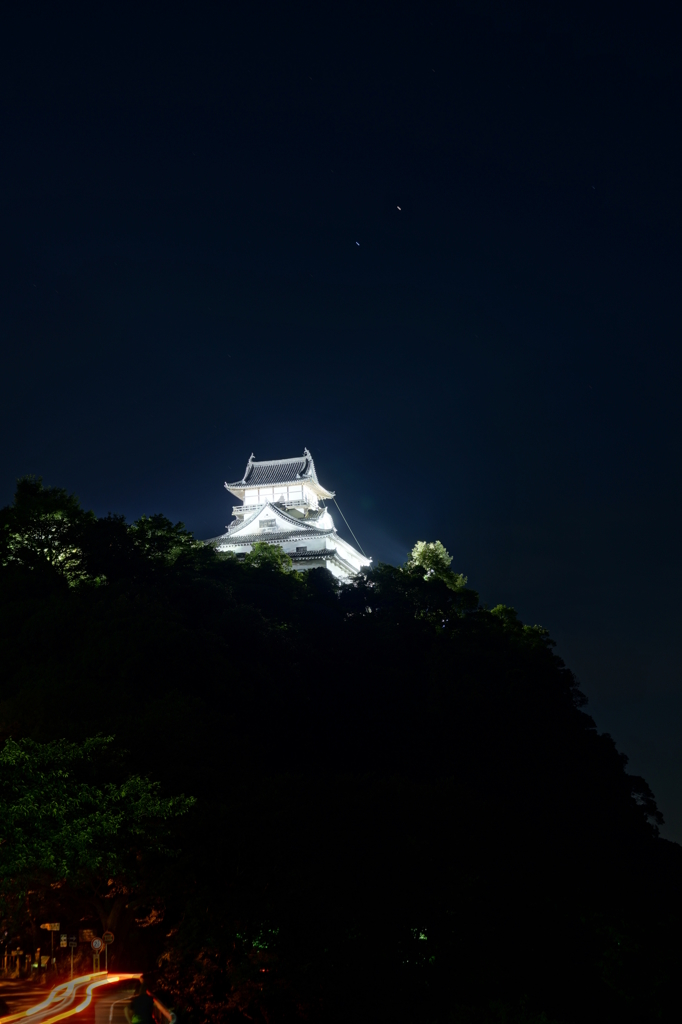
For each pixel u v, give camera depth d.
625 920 40.69
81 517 73.44
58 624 56.53
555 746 67.94
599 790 66.56
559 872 44.06
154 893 32.78
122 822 33.66
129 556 71.44
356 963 31.41
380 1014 30.67
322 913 32.03
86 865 32.12
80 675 52.75
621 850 57.66
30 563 68.81
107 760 37.56
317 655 68.62
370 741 66.38
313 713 64.69
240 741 46.47
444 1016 31.80
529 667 76.19
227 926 30.81
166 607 62.94
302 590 79.88
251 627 64.44
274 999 30.78
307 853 34.38
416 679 72.50
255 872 33.28
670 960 38.12
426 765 64.62
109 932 34.91
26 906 35.09
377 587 83.25
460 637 78.12
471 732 66.94
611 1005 36.72
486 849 39.88
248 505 122.44
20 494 75.19
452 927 34.16
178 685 55.34
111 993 29.98
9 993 30.59
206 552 77.62
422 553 100.75
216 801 37.25
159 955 34.38
